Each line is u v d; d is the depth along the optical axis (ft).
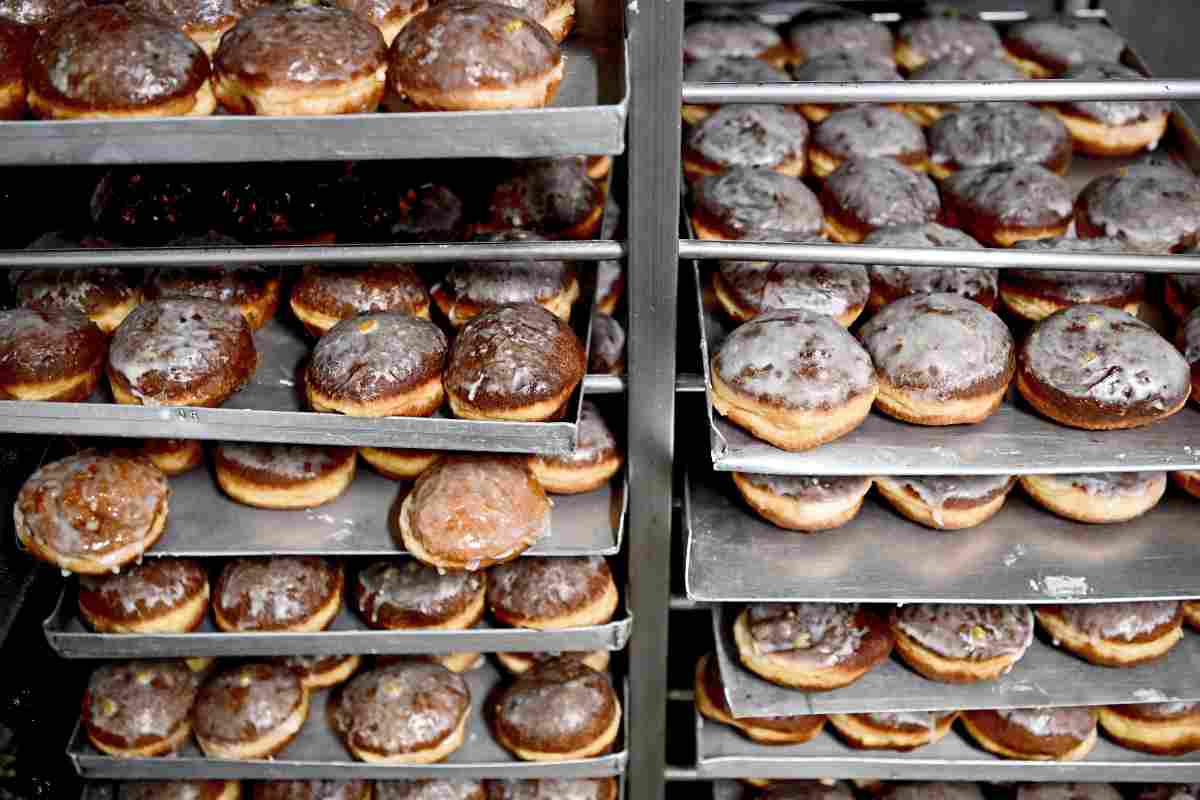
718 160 6.67
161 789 6.00
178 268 5.62
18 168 6.47
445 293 5.63
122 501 5.11
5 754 5.86
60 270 5.60
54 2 5.17
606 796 6.18
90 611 5.51
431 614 5.65
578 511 5.54
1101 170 7.17
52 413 4.83
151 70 4.43
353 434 4.81
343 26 4.59
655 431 5.21
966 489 5.43
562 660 6.15
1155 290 6.13
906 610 5.75
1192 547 5.53
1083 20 7.91
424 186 6.00
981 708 5.66
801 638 5.64
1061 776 6.01
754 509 5.62
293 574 5.65
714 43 7.66
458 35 4.40
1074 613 5.74
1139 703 5.68
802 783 6.56
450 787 6.00
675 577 6.62
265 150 4.06
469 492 5.05
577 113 3.95
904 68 7.84
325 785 6.01
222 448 5.48
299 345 5.57
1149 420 5.06
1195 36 8.45
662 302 4.81
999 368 5.08
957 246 5.73
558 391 4.80
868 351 5.24
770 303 5.56
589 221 5.98
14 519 5.45
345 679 6.23
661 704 6.25
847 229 6.29
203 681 5.99
